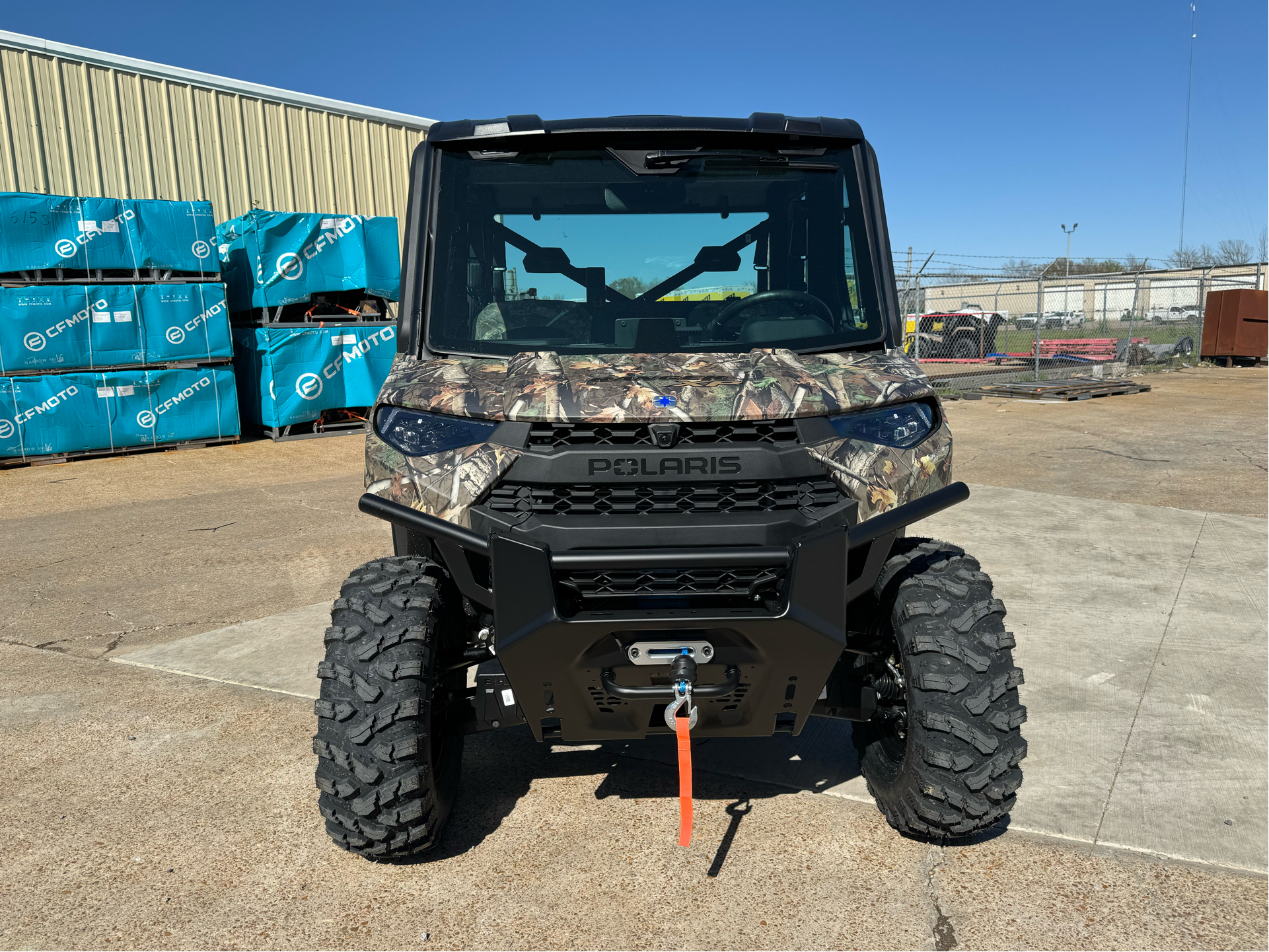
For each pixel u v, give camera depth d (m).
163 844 2.92
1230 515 7.22
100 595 5.57
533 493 2.41
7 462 10.30
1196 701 3.87
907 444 2.60
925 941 2.41
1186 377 20.08
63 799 3.20
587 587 2.36
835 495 2.48
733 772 3.36
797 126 3.08
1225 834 2.89
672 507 2.40
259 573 6.00
